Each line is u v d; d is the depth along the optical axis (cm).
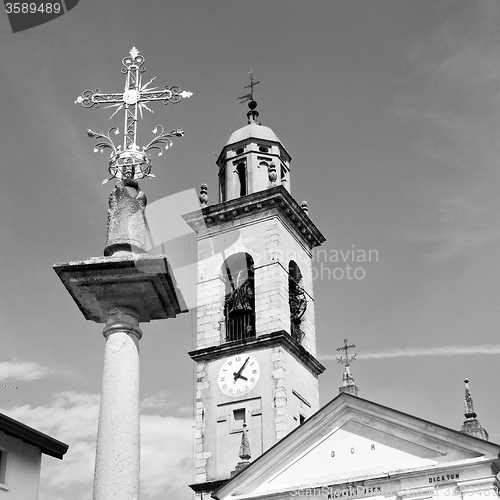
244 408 3503
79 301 1048
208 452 3472
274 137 4266
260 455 3247
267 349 3591
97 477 928
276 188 3878
